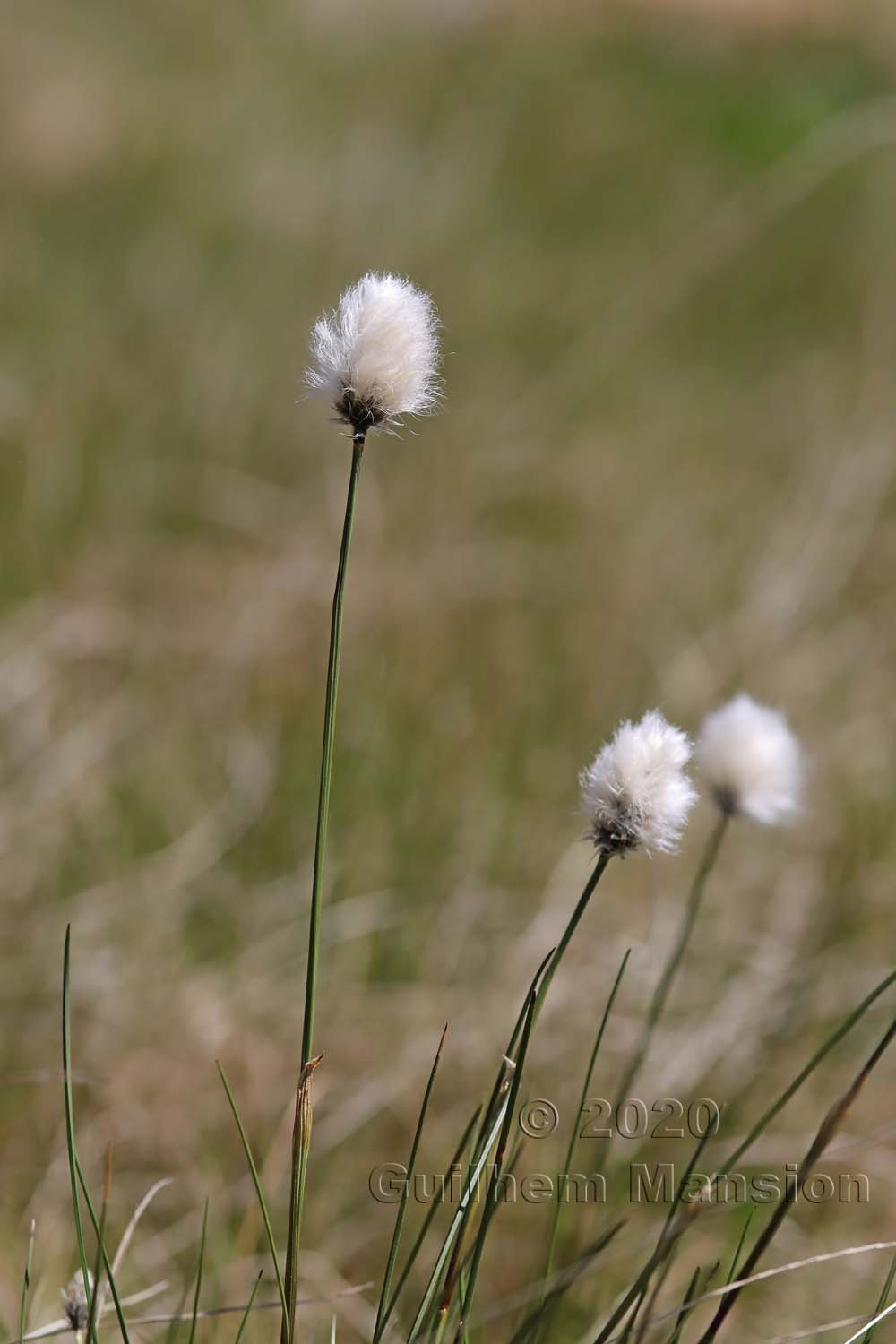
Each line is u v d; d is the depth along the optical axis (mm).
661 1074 1711
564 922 2014
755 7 7527
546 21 7555
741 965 1974
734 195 5617
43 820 2146
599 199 5578
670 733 1315
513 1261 1504
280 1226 1523
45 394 3545
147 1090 1666
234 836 2176
